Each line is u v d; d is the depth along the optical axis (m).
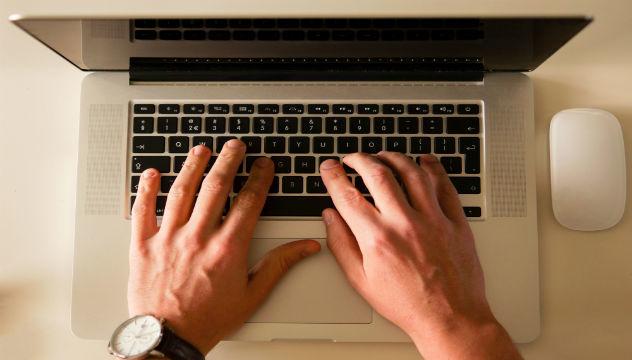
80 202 0.56
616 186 0.55
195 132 0.57
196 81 0.57
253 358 0.55
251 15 0.46
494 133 0.56
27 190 0.59
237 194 0.56
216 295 0.51
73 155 0.60
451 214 0.53
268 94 0.57
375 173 0.51
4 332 0.57
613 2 0.59
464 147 0.56
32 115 0.60
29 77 0.60
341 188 0.53
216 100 0.57
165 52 0.55
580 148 0.55
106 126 0.57
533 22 0.46
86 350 0.56
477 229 0.55
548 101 0.59
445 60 0.57
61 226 0.59
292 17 0.46
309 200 0.56
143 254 0.53
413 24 0.50
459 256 0.51
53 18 0.46
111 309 0.55
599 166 0.55
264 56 0.57
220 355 0.55
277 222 0.55
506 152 0.56
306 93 0.57
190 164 0.55
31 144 0.60
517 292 0.54
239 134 0.56
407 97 0.57
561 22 0.46
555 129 0.56
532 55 0.54
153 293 0.51
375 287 0.49
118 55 0.55
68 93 0.60
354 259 0.52
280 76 0.57
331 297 0.54
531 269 0.54
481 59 0.56
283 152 0.56
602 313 0.56
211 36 0.53
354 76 0.57
